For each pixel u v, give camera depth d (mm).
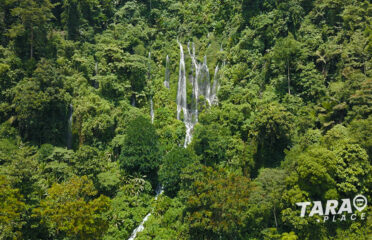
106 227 31281
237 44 57875
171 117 53938
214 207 30172
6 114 45688
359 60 47125
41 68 47156
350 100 42031
